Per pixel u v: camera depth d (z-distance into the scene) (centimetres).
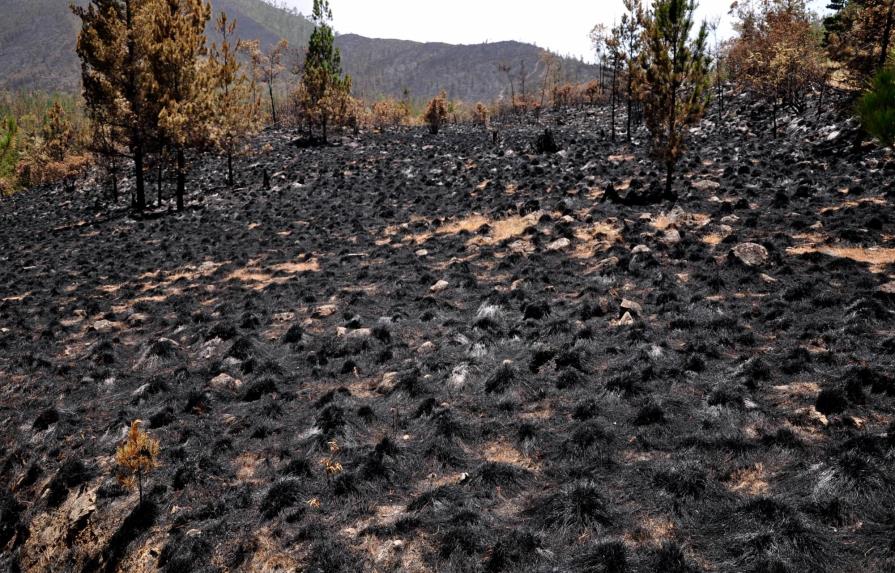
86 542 885
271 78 7025
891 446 735
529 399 1067
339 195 3538
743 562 618
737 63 5453
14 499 1008
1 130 6794
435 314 1529
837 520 653
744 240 1739
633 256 1720
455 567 679
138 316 1767
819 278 1379
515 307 1504
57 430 1166
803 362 1019
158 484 937
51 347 1627
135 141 3550
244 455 1003
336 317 1623
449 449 935
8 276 2412
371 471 884
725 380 1016
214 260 2408
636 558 646
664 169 2947
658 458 838
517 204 2625
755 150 3294
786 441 805
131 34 3347
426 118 7831
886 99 720
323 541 754
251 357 1362
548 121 8469
